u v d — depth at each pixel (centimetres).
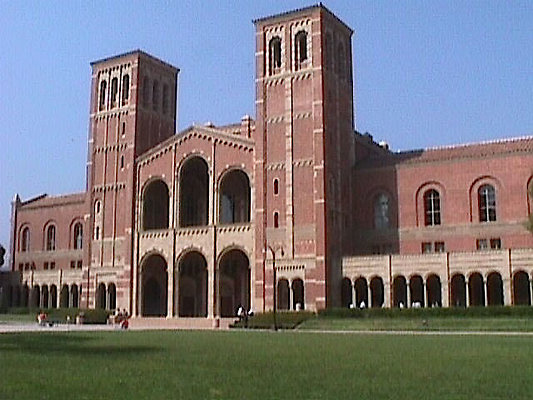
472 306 6650
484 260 6825
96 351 3366
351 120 8631
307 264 7669
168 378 2184
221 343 4112
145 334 5428
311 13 8225
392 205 8119
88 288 9425
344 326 6594
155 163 9131
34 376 2200
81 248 10744
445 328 6012
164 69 10106
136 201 9175
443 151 8175
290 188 7938
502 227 7438
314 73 8062
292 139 8050
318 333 5653
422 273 7144
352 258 7600
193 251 8606
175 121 10169
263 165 8169
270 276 7875
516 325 5844
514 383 2083
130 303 8912
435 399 1786
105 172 9612
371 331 6019
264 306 7869
